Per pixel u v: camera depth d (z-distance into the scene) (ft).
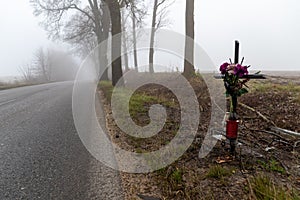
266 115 18.53
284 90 23.89
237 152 12.19
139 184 10.03
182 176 10.12
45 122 21.12
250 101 22.25
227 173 9.89
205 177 9.85
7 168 11.60
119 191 9.53
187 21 36.73
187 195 8.58
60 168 11.58
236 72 11.31
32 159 12.69
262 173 9.70
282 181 9.25
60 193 9.36
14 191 9.50
